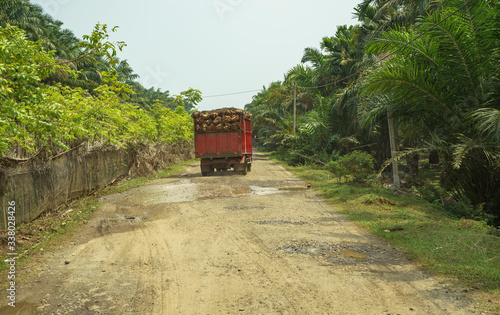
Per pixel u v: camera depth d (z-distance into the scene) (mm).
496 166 9102
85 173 10695
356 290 4188
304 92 33625
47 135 7766
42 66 5602
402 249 5703
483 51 9023
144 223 7859
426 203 9875
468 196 10219
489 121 7676
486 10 9055
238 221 7902
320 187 12898
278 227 7305
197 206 9680
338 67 29562
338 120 25000
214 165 18016
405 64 9859
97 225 7664
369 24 24984
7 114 5082
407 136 12203
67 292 4254
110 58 6176
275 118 45969
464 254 5230
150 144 18812
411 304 3793
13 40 5023
